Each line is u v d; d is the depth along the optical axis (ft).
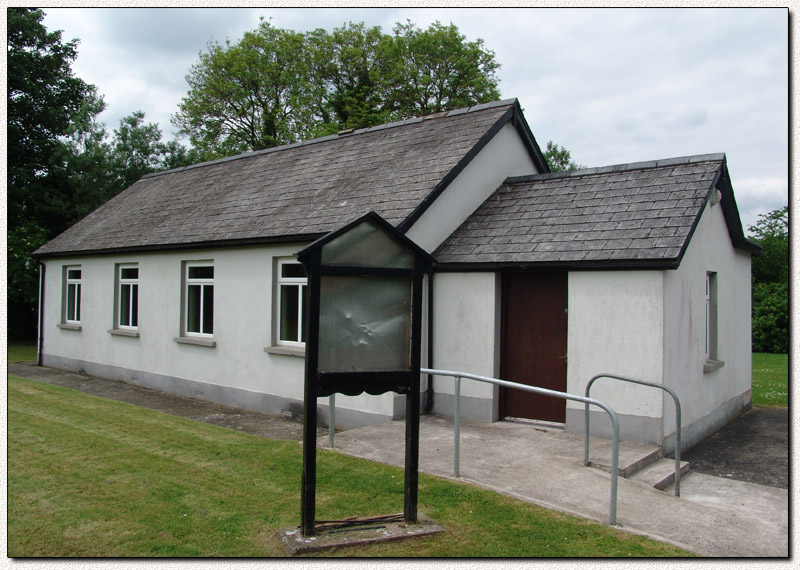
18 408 31.83
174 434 27.04
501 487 21.06
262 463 22.90
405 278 17.16
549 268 28.68
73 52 90.84
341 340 16.39
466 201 34.73
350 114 110.73
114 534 16.39
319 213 34.81
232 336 37.42
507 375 31.37
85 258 49.75
